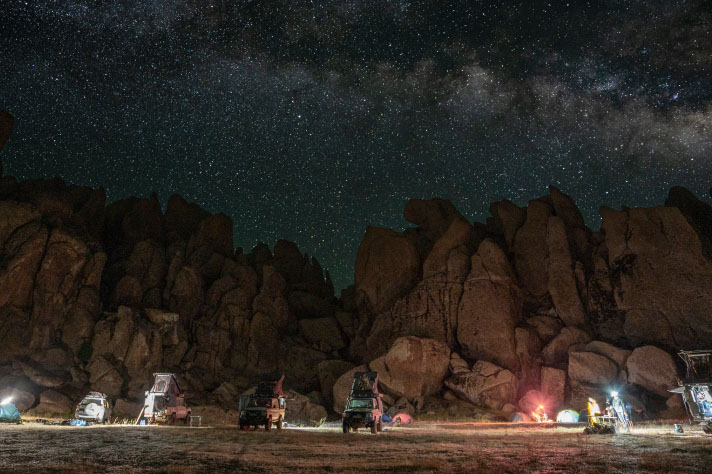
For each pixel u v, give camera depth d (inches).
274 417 945.5
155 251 1875.0
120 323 1507.1
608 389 1434.5
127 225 1995.6
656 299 1577.3
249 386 1633.9
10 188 1723.7
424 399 1536.7
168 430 792.3
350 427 861.2
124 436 637.3
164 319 1637.6
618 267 1678.2
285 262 2208.4
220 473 340.5
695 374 848.9
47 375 1338.6
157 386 1034.1
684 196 1809.8
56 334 1466.5
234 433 767.1
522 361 1596.9
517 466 384.8
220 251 2048.5
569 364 1503.4
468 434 822.5
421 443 611.5
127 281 1700.3
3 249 1477.6
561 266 1761.8
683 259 1578.5
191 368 1611.7
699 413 808.9
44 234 1512.1
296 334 1909.4
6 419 930.1
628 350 1492.4
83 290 1558.8
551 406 1466.5
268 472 348.5
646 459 410.9
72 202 1883.6
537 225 1892.2
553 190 1994.3
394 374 1576.0
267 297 1882.4
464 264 1813.5
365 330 1876.2
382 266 1946.4
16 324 1408.7
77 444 519.8
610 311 1651.1
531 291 1818.4
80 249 1556.3
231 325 1764.3
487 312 1674.5
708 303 1505.9
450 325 1727.4
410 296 1811.0
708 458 414.6
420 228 2158.0
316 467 377.1
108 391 1382.9
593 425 823.7
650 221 1670.8
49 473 325.7
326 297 2207.2
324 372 1711.4
